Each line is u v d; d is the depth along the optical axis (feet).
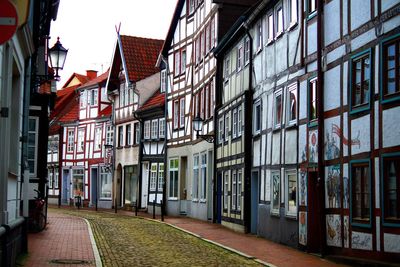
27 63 44.55
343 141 46.34
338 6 48.19
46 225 73.41
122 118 137.90
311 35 53.72
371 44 42.45
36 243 54.13
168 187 114.83
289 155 58.39
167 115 117.91
